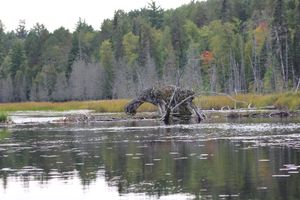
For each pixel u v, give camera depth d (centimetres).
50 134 5653
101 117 8631
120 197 2305
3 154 3862
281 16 14462
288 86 13575
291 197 2203
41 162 3416
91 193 2405
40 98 19325
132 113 8638
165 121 7488
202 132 5341
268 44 15012
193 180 2622
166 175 2789
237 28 19375
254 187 2408
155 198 2262
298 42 13725
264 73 15688
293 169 2848
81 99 18150
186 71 14025
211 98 10194
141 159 3419
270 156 3353
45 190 2505
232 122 6788
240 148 3822
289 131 5112
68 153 3850
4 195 2423
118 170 3008
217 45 17575
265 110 8600
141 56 19212
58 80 18912
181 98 7750
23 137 5325
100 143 4516
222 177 2675
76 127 6744
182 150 3834
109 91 17888
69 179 2764
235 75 14900
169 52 19025
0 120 7869
